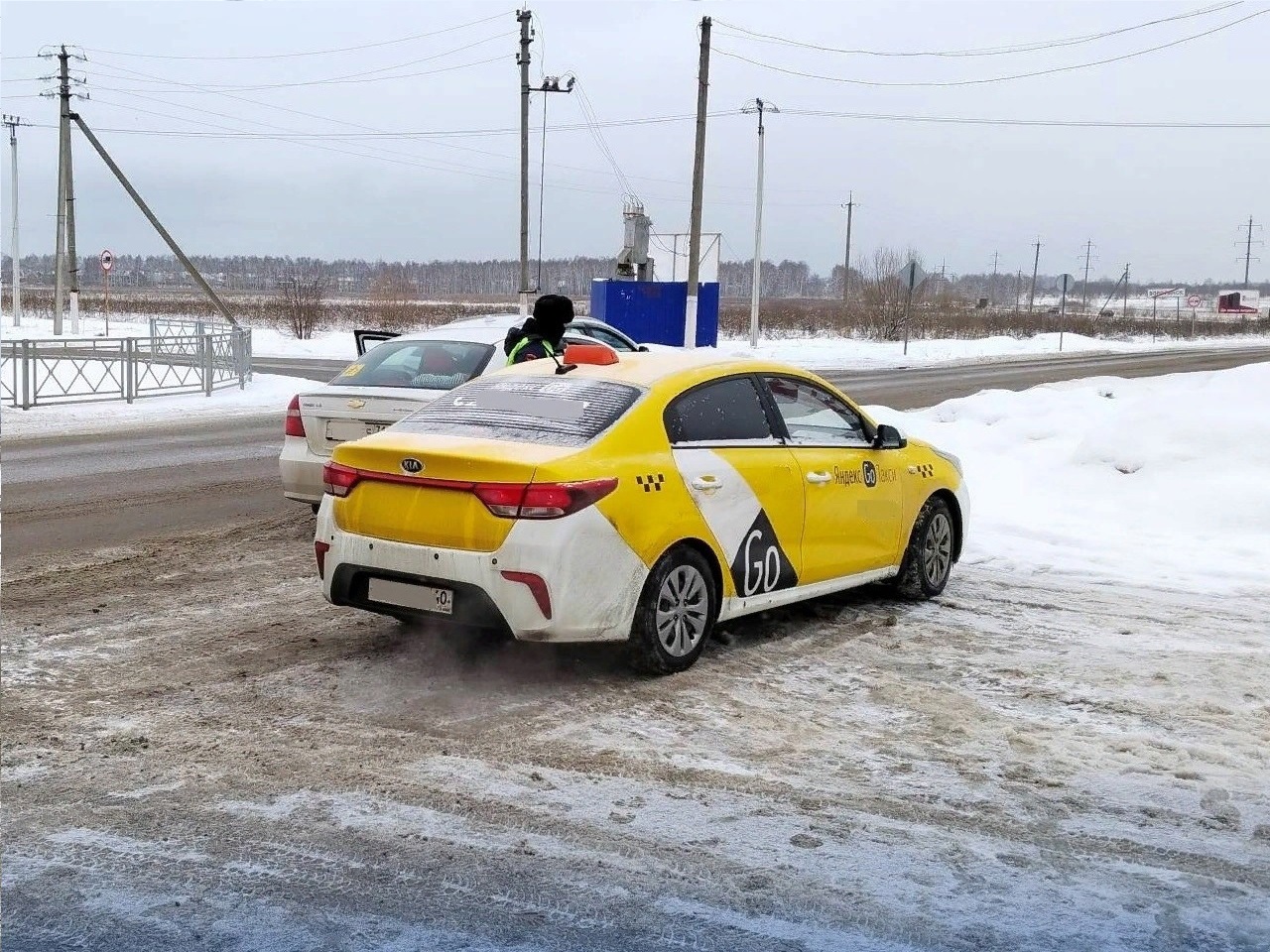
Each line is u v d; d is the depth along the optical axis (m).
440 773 4.53
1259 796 4.46
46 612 6.82
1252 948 3.38
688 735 4.99
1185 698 5.60
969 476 11.73
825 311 79.75
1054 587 7.99
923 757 4.80
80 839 3.92
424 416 6.12
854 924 3.47
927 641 6.59
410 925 3.42
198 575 7.85
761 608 6.34
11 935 3.32
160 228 30.56
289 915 3.46
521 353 8.20
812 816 4.20
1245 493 9.91
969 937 3.41
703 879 3.73
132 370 21.09
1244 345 60.47
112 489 11.51
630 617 5.55
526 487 5.25
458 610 5.38
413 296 100.88
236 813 4.14
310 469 8.88
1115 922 3.51
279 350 39.59
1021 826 4.16
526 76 34.69
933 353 44.75
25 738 4.82
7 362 25.02
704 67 32.50
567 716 5.20
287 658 5.98
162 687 5.50
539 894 3.61
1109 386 18.70
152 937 3.33
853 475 6.89
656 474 5.68
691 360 6.44
